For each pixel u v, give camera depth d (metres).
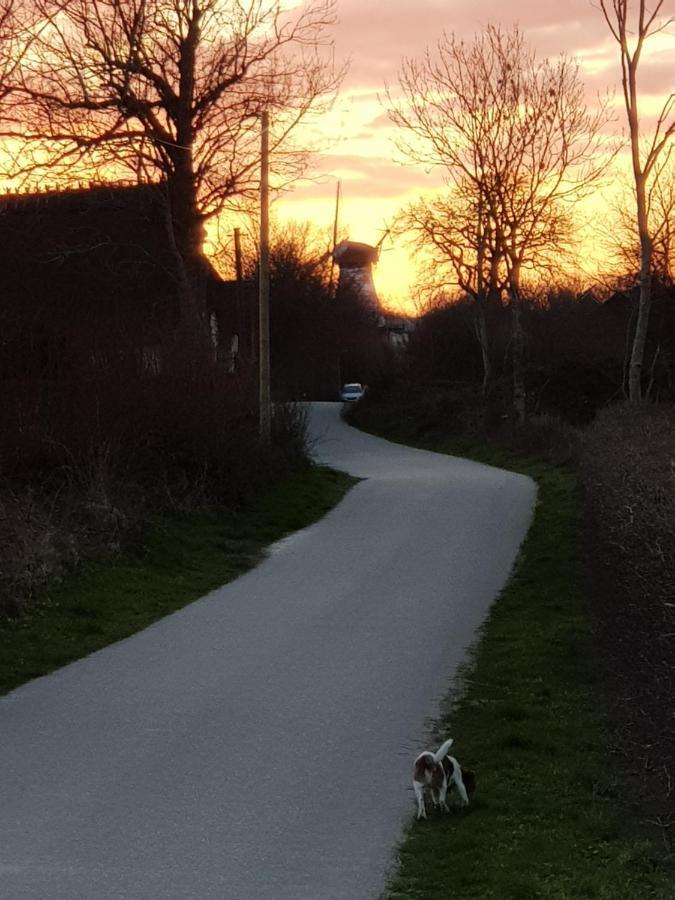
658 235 37.47
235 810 6.85
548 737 8.39
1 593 12.59
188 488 20.78
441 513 22.58
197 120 30.94
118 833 6.41
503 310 52.69
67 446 18.11
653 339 43.41
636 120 23.77
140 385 19.86
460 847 6.18
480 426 42.91
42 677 10.41
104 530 16.42
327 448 42.72
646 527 8.99
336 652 11.48
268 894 5.55
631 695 8.41
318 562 17.33
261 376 26.28
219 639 12.09
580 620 12.73
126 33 28.16
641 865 5.93
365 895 5.54
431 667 10.86
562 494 24.17
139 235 31.95
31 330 19.78
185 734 8.55
